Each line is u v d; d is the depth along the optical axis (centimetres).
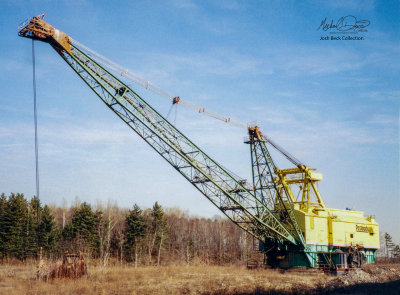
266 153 5166
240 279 4056
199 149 4544
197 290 3375
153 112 4322
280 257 5497
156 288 3431
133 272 4625
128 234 7975
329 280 4234
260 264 5666
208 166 4594
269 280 4103
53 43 3825
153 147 4381
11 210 7681
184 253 8969
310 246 5231
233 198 4734
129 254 7881
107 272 4566
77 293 3161
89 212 8188
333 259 5253
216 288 3488
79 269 3912
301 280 4172
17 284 3459
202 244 10194
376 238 6081
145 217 8994
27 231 7556
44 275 3766
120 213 11344
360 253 5603
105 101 4162
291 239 5162
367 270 4509
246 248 9269
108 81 4119
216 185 4597
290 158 5453
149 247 7894
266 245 5472
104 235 8050
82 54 3994
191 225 11906
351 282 3850
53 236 7750
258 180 5147
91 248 7750
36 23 3675
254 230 5288
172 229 10269
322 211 5541
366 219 6234
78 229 7962
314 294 3347
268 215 5075
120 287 3459
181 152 4444
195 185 4612
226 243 10681
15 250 7288
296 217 5391
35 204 9050
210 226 11569
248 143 5244
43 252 7388
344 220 5616
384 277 4206
